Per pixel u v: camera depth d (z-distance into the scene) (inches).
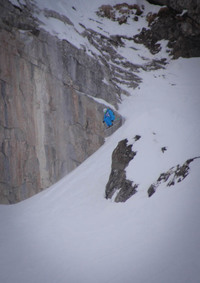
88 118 625.6
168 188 408.2
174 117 562.9
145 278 277.4
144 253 313.7
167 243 309.9
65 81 618.5
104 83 675.4
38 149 583.5
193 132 498.3
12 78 567.8
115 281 292.5
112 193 497.4
